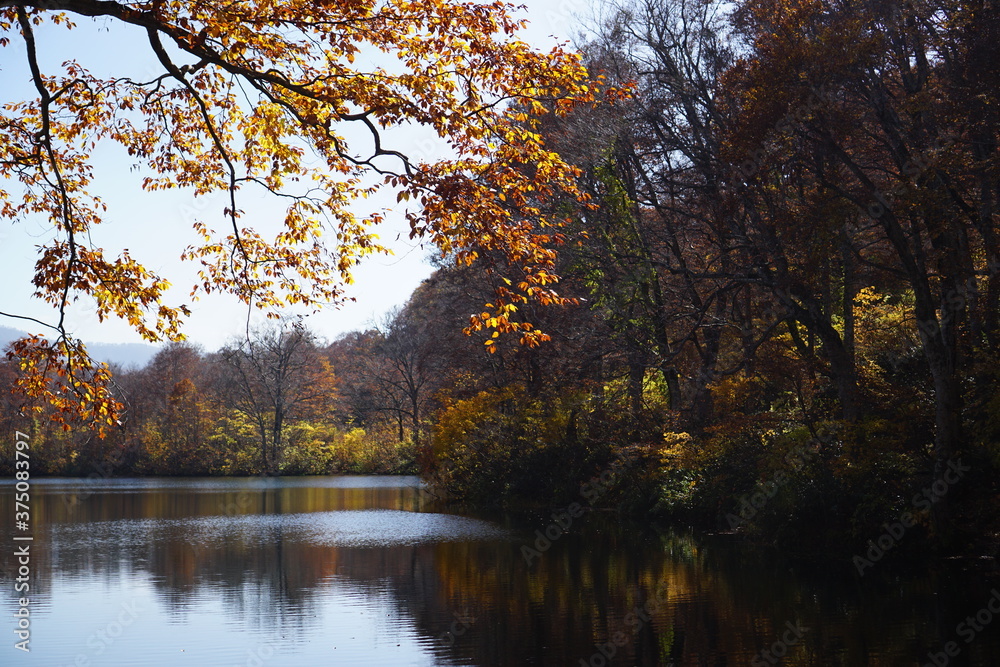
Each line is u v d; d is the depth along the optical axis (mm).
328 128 9695
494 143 9789
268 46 9289
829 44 17953
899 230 18438
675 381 29625
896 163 19688
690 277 26281
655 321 26531
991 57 17062
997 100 17297
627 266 27188
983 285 19203
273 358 61688
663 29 27125
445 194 9141
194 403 67062
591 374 30422
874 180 22719
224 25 8969
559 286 28703
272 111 10648
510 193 9906
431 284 35500
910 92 19578
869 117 19875
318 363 70500
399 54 9656
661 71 26641
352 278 11227
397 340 65188
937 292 22500
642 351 27469
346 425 79188
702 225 30453
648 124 27438
